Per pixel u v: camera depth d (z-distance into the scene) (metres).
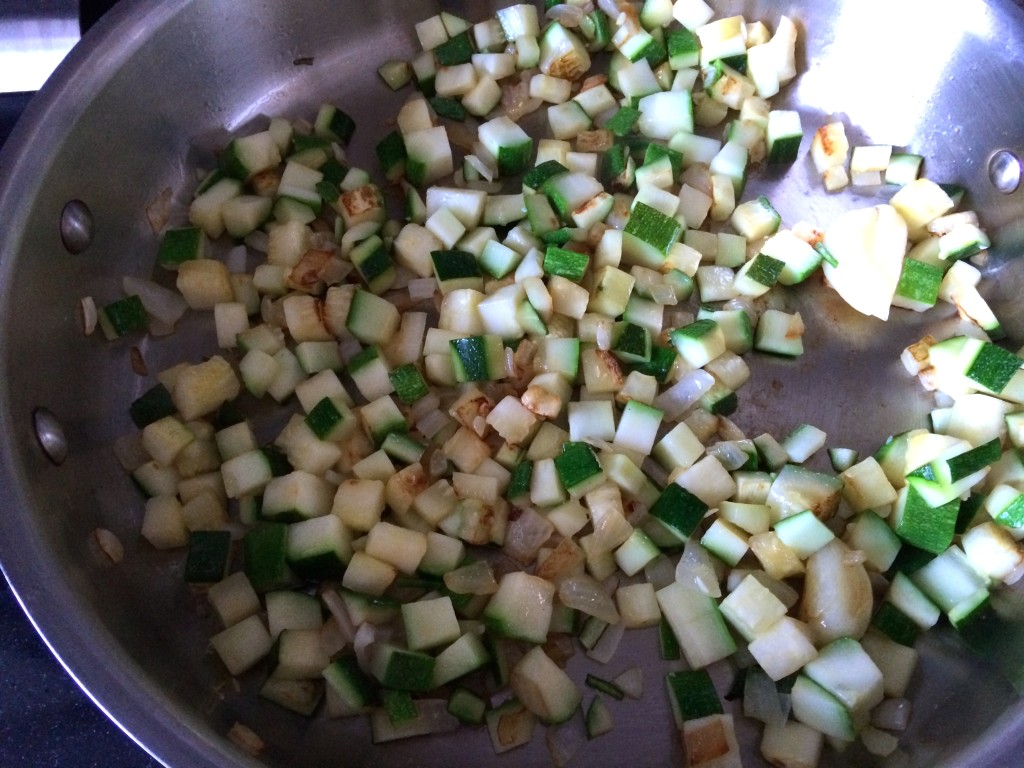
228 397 0.24
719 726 0.20
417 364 0.25
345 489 0.22
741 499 0.23
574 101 0.28
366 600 0.21
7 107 0.25
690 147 0.27
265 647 0.21
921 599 0.21
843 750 0.21
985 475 0.23
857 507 0.23
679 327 0.25
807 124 0.28
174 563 0.23
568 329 0.25
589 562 0.22
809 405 0.24
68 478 0.22
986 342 0.23
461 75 0.28
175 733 0.17
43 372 0.21
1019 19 0.24
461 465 0.23
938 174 0.27
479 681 0.21
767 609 0.21
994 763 0.17
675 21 0.29
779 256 0.25
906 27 0.26
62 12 0.25
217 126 0.27
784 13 0.28
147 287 0.25
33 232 0.21
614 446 0.23
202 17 0.25
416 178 0.27
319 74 0.29
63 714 0.20
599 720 0.21
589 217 0.25
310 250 0.26
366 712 0.21
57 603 0.18
